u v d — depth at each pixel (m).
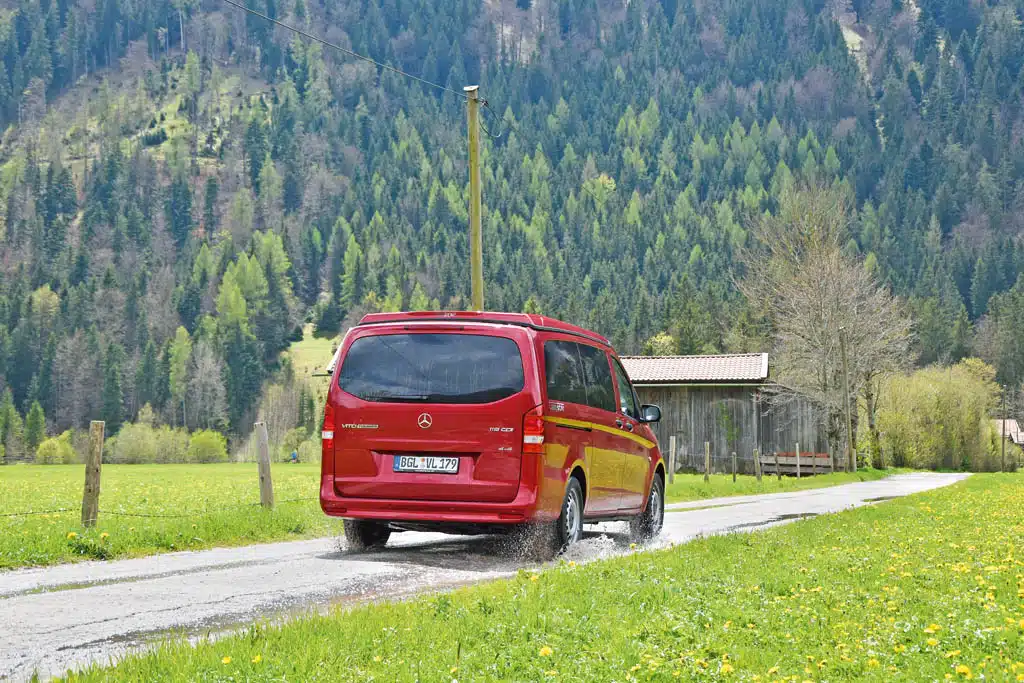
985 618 7.55
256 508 15.86
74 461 146.00
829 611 7.83
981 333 168.62
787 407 59.41
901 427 84.00
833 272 59.91
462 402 11.06
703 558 10.79
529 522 10.95
